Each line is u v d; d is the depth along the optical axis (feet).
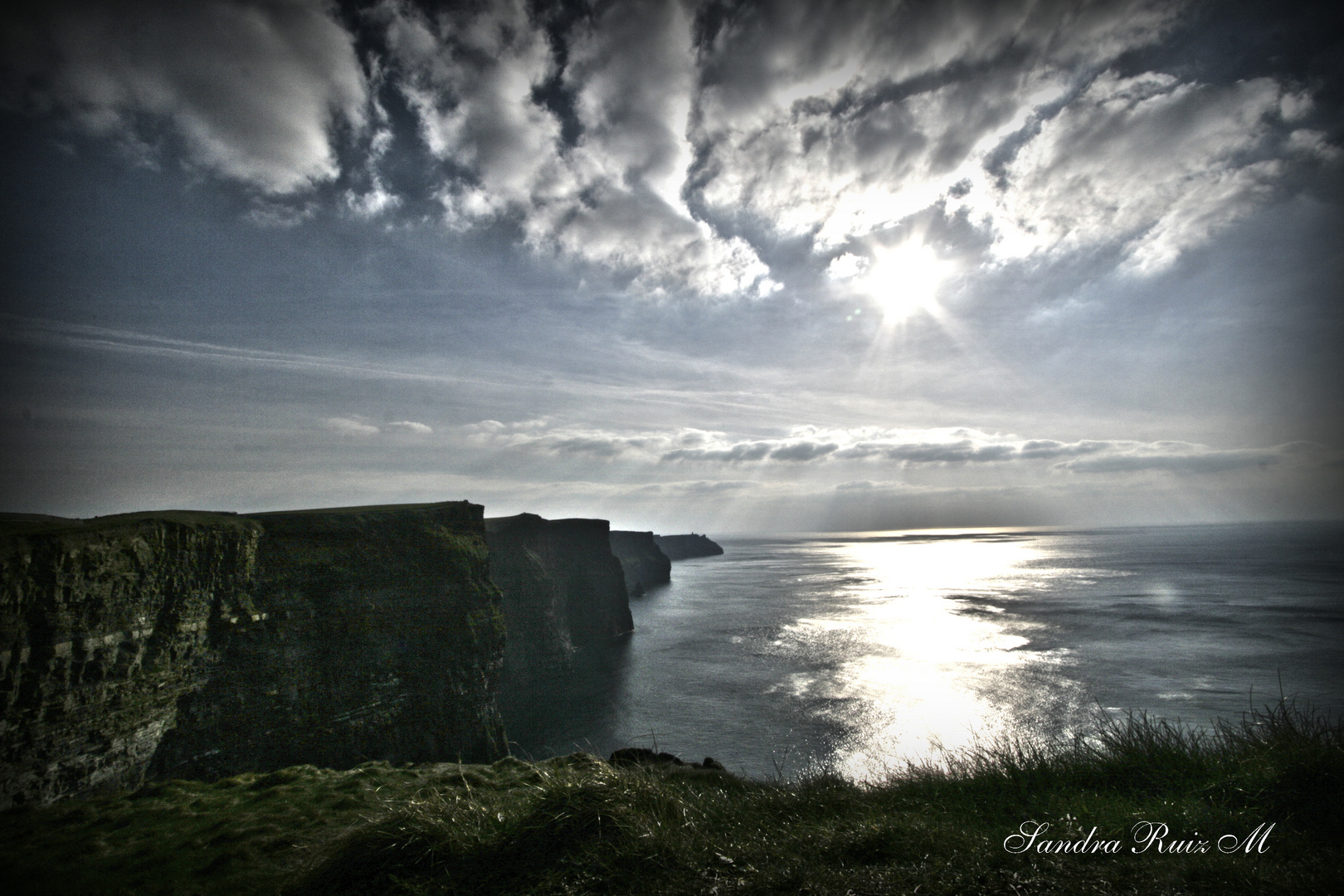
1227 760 24.95
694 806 24.57
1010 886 16.02
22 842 26.07
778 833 21.93
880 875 17.08
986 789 26.63
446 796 25.91
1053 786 25.94
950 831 20.36
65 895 20.68
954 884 16.31
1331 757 21.26
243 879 21.31
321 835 25.16
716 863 18.93
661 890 17.25
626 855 19.20
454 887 18.63
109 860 23.53
